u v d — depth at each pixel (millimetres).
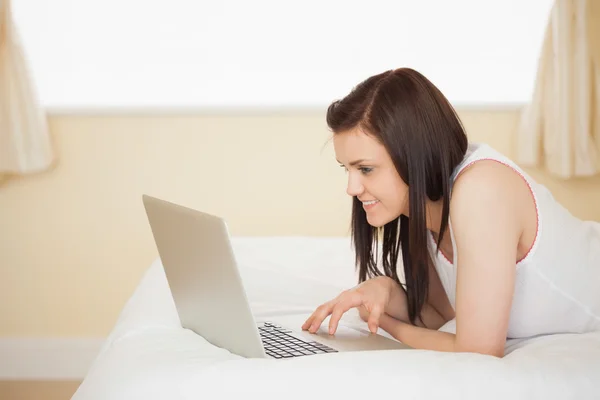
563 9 3043
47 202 3270
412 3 3277
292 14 3291
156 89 3330
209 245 1377
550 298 1530
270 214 3303
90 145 3248
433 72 3320
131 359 1383
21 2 3250
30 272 3307
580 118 3086
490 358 1301
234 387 1244
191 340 1497
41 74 3299
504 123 3240
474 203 1384
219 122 3248
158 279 2020
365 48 3312
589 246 1589
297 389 1229
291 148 3264
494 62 3307
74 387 3189
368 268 1969
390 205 1522
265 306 1932
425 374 1241
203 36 3303
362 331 1708
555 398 1221
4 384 3227
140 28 3293
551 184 3236
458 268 1412
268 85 3336
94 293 3320
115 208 3281
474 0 3271
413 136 1438
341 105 1488
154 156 3262
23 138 3115
